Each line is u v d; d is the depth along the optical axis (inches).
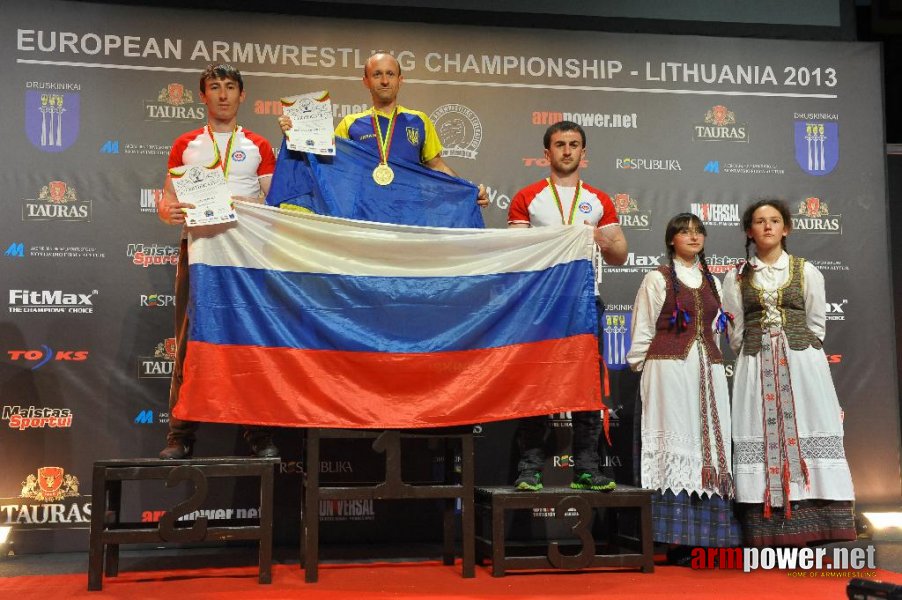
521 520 181.0
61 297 172.1
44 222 172.7
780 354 148.3
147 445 172.4
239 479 173.9
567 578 136.6
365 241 142.2
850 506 145.8
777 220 152.3
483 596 122.5
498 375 140.6
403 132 155.2
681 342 148.8
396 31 186.2
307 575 133.6
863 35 210.4
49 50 175.5
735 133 192.9
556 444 182.2
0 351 169.2
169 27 179.3
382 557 159.0
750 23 199.0
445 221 150.9
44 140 173.9
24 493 167.5
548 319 143.3
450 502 152.4
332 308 139.8
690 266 154.4
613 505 141.4
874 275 192.5
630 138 189.9
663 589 127.3
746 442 147.9
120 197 175.3
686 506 145.2
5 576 140.7
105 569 138.5
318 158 147.9
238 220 139.2
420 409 138.2
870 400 189.6
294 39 183.2
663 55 192.7
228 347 135.9
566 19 195.0
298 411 135.7
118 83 177.0
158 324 174.7
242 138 153.1
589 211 157.0
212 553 164.1
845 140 195.3
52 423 169.6
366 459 176.1
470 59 187.5
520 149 187.0
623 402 185.2
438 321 141.8
